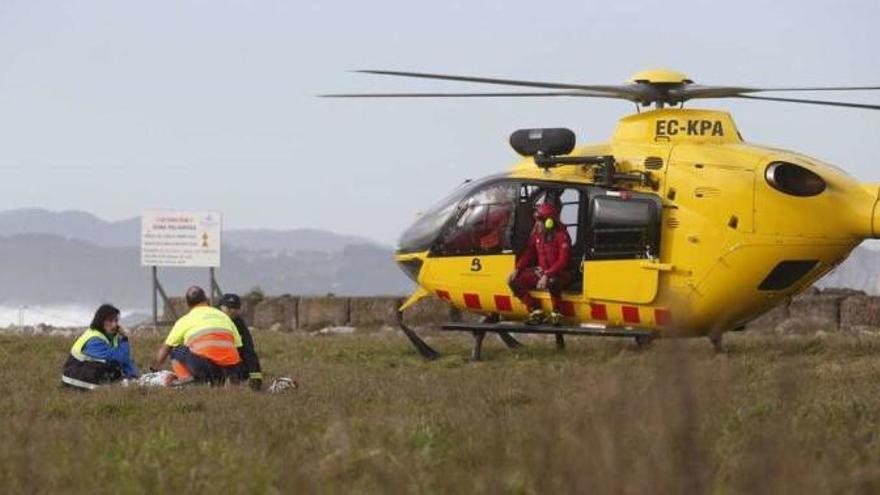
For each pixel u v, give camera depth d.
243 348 73.19
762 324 131.00
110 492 37.56
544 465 33.91
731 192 88.50
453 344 104.19
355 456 40.16
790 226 88.12
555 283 91.38
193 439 46.19
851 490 33.81
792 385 38.72
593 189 91.31
